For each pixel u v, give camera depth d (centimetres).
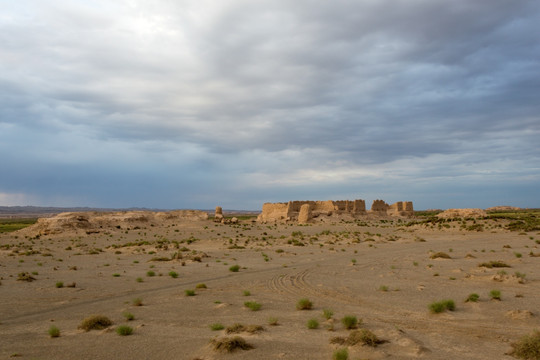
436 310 1474
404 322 1359
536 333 1019
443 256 3441
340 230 7969
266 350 1052
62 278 2712
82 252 4806
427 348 1031
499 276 2178
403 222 10875
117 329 1317
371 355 980
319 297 1902
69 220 8344
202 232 8106
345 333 1215
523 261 2953
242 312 1606
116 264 3538
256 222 11069
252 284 2353
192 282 2500
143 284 2455
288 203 11469
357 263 3275
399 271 2734
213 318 1516
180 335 1266
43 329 1429
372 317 1450
